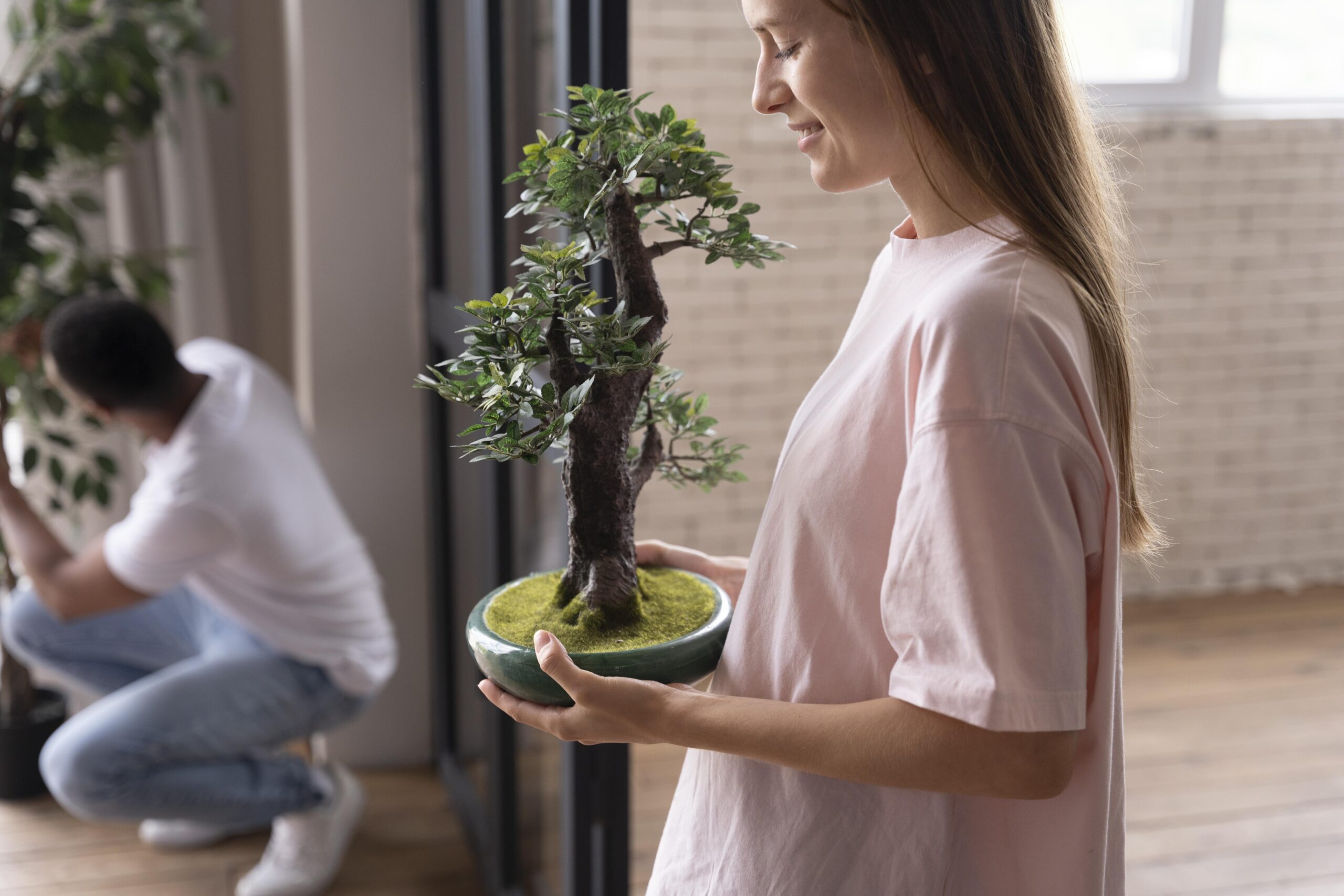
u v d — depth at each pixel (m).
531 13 1.62
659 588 0.98
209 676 2.07
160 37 2.39
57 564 2.01
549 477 1.65
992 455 0.67
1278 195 3.57
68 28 2.22
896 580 0.70
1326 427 3.77
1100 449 0.71
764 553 0.84
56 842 2.43
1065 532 0.68
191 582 2.05
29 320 2.21
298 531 2.06
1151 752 2.79
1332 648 3.38
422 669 2.76
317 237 2.48
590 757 1.54
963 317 0.69
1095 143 0.81
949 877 0.80
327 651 2.11
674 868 0.91
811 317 3.38
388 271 2.53
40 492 2.74
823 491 0.79
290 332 2.90
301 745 2.32
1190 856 2.38
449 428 2.46
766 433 3.42
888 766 0.70
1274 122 3.52
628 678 0.79
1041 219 0.73
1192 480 3.73
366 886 2.32
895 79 0.71
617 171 0.82
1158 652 3.36
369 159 2.47
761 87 0.79
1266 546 3.83
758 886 0.83
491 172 1.85
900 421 0.75
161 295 2.41
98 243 2.69
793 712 0.74
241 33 2.72
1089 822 0.77
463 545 2.43
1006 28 0.72
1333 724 2.94
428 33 2.31
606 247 0.86
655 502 3.39
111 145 2.36
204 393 1.99
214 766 2.11
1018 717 0.65
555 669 0.78
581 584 0.91
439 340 2.38
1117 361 0.78
